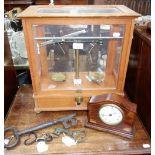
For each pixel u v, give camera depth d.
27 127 0.92
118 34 0.88
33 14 0.78
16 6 1.88
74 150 0.81
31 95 1.16
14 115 1.00
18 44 1.31
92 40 0.90
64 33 0.88
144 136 0.88
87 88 0.98
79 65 1.04
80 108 1.00
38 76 0.92
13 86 1.19
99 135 0.88
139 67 1.00
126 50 0.86
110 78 1.04
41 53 0.97
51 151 0.81
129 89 1.19
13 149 0.82
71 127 0.91
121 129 0.88
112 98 0.85
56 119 0.94
